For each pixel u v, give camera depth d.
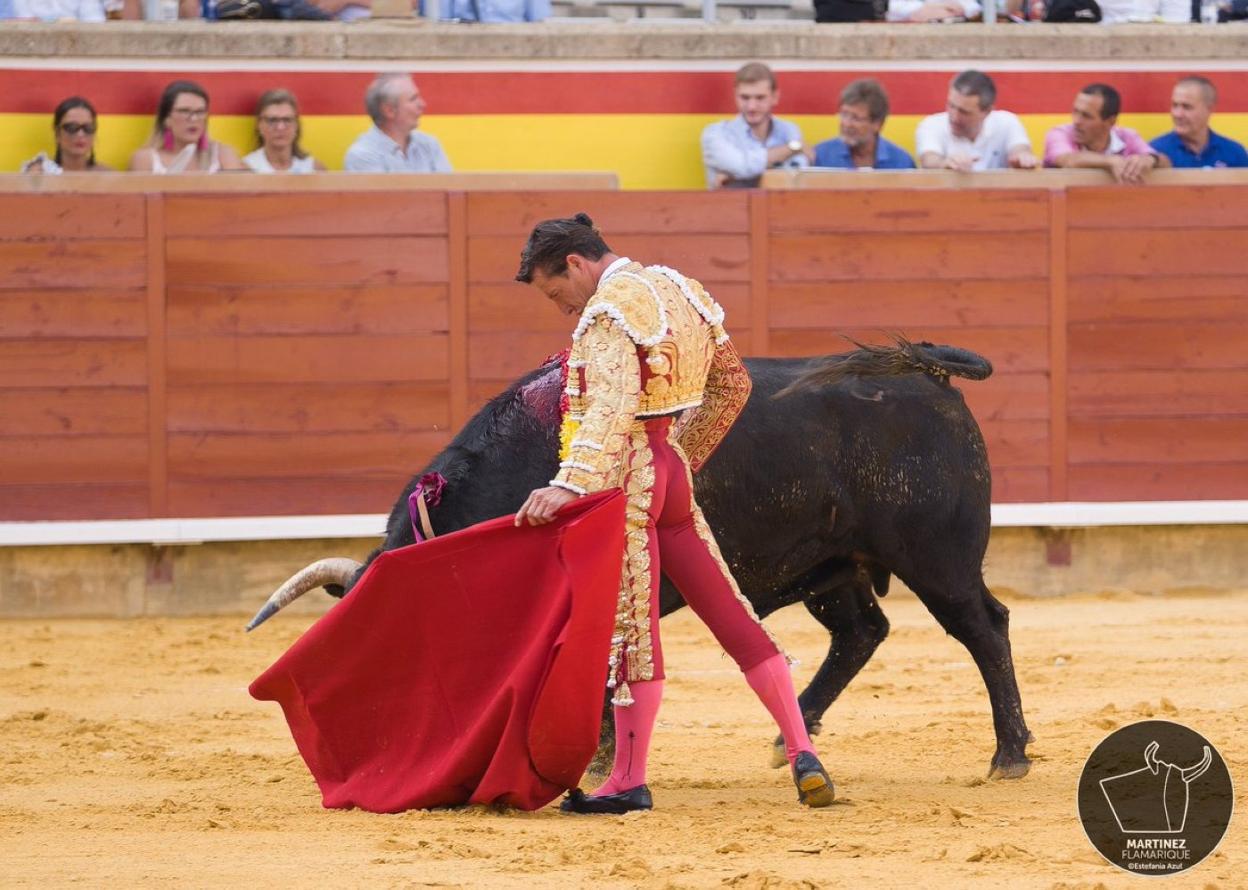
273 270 30.02
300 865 12.49
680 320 14.25
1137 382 31.78
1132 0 35.09
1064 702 21.39
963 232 31.28
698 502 16.31
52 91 30.72
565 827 13.93
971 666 24.86
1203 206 31.81
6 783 16.78
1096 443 31.75
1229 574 32.38
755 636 14.78
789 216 30.86
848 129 31.69
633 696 14.70
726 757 18.39
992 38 33.22
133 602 30.19
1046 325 31.53
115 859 12.82
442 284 30.28
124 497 29.86
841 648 18.25
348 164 30.72
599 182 30.70
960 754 18.28
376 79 31.56
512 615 14.67
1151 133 33.81
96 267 29.72
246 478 30.05
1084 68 33.50
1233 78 33.84
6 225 29.50
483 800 14.62
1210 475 31.95
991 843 13.14
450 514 15.60
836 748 18.70
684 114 32.47
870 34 32.91
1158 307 31.78
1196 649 25.55
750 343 30.81
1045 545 32.03
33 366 29.61
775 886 11.51
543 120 32.19
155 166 30.44
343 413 30.17
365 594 14.87
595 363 13.96
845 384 16.84
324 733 15.23
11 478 29.58
